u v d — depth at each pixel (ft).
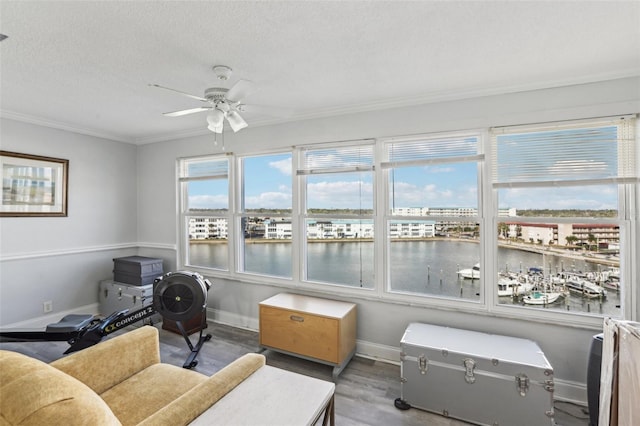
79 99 9.15
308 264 10.89
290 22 5.35
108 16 5.15
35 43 6.00
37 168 11.28
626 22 5.31
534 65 6.93
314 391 4.42
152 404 4.97
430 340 7.50
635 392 4.65
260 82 7.92
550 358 7.68
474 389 6.68
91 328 9.04
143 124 11.88
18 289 10.89
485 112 8.27
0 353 3.73
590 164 7.40
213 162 12.77
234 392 4.36
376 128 9.53
